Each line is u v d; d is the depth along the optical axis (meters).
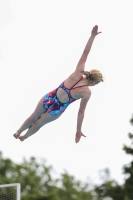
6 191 47.56
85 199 127.00
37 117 28.62
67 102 27.84
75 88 27.50
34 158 135.38
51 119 28.38
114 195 90.44
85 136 27.88
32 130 28.62
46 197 95.25
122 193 89.75
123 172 89.50
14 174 131.12
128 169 89.06
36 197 94.88
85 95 27.30
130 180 89.38
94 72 27.39
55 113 28.09
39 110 28.38
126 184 89.75
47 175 133.38
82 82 27.53
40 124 28.47
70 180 131.88
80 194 127.81
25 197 94.94
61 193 129.75
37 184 131.12
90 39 27.02
